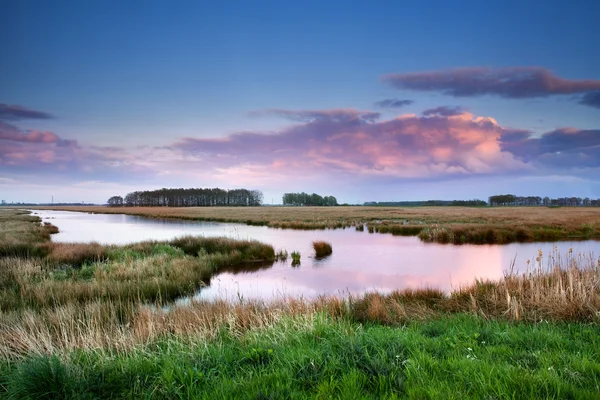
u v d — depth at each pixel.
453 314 7.57
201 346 4.88
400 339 4.74
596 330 5.32
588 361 3.82
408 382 3.48
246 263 17.31
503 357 4.18
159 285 11.13
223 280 13.77
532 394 3.11
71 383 3.72
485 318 6.81
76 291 10.25
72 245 18.84
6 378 4.09
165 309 9.02
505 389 3.24
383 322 7.41
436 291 9.81
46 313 7.72
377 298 8.68
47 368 3.83
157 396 3.53
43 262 14.73
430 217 51.97
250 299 9.27
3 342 5.50
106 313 7.78
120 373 4.01
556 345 4.63
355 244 24.52
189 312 7.48
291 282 13.41
